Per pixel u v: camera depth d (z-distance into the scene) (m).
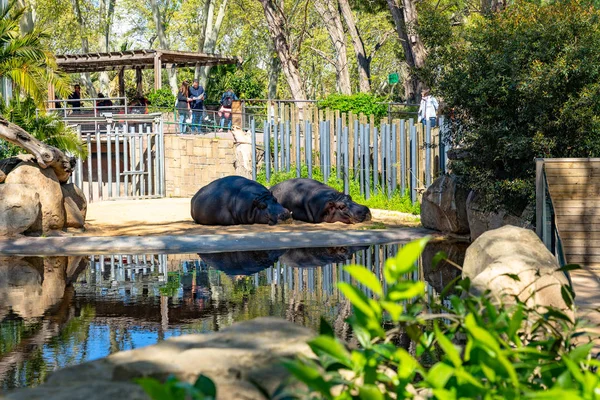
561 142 13.80
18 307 8.99
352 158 24.34
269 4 36.75
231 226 18.16
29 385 5.67
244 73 42.16
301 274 11.32
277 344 3.04
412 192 21.78
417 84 30.05
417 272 11.26
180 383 2.00
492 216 14.70
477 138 14.59
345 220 18.77
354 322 2.44
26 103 21.70
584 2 14.51
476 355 2.33
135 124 30.41
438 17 15.74
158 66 35.56
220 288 10.20
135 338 7.32
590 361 2.38
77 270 11.98
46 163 16.91
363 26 54.12
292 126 26.36
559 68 13.18
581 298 7.04
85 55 36.66
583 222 9.41
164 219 19.94
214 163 30.06
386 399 2.30
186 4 55.16
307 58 61.19
